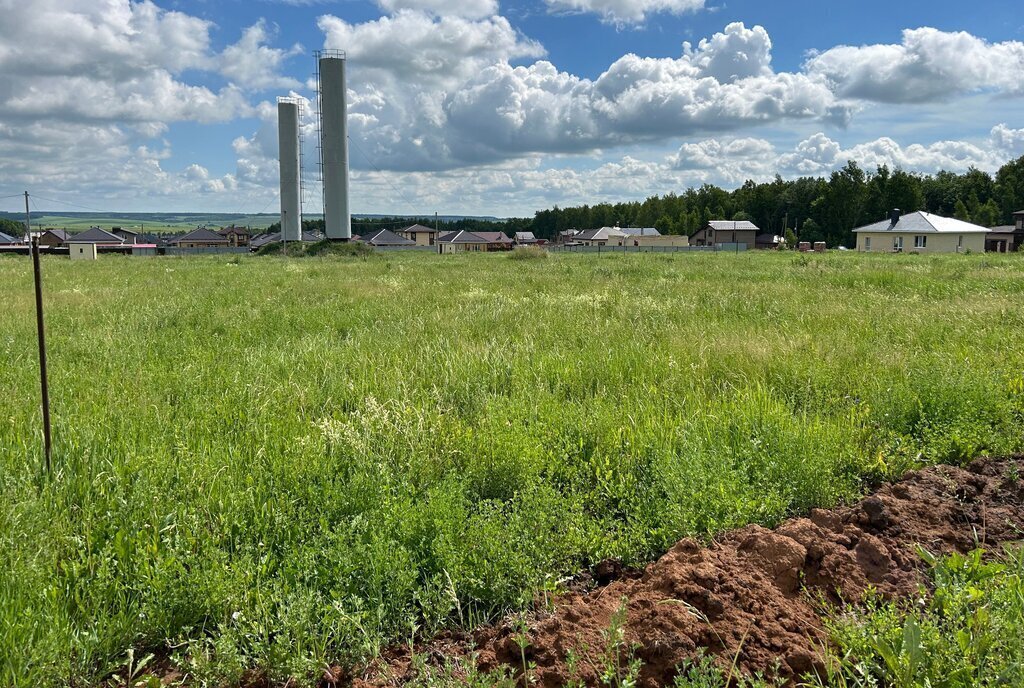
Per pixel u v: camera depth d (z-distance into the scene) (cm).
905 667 236
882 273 1862
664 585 295
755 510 370
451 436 469
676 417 521
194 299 1376
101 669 259
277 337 892
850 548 336
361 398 576
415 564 310
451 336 877
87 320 1052
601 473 433
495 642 273
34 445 421
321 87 6394
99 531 335
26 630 254
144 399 551
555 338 860
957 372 582
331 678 256
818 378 614
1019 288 1455
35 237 392
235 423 516
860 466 459
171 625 279
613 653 253
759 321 975
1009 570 307
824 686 242
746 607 279
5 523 326
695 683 222
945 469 435
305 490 383
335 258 4666
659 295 1397
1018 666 227
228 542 337
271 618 272
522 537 335
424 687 244
